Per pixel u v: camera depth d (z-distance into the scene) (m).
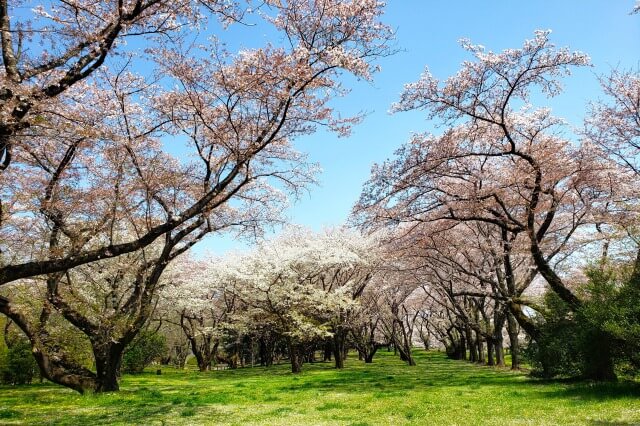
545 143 19.97
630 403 12.09
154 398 18.78
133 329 20.34
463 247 27.61
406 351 40.62
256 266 33.94
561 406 12.54
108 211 17.30
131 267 20.59
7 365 24.78
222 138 14.88
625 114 19.06
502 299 22.73
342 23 13.68
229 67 14.45
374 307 42.72
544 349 18.70
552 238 22.73
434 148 19.88
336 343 38.12
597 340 15.25
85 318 19.30
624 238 15.70
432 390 18.73
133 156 17.55
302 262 33.94
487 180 21.08
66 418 14.32
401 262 31.91
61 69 12.17
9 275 11.32
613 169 19.50
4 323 25.73
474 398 15.45
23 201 15.76
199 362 43.75
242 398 18.42
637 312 13.54
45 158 16.72
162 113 16.47
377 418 12.55
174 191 19.83
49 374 19.27
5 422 13.68
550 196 20.50
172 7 11.73
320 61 13.63
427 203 21.59
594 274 15.23
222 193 19.05
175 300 36.81
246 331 36.72
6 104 9.51
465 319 33.28
